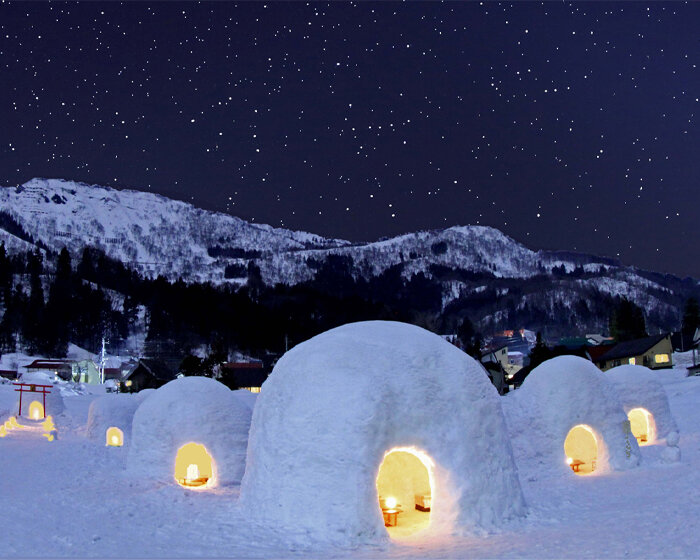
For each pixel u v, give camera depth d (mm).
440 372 10914
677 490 12023
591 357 55250
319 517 9789
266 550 9250
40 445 22078
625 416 15641
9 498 12852
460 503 10188
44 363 64750
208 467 16203
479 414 10812
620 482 13641
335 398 10320
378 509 9828
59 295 89250
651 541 8867
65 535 10070
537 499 12336
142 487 14031
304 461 10164
